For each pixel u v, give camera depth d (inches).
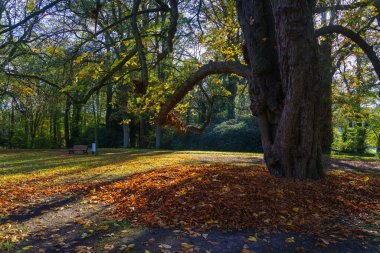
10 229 213.8
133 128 1462.8
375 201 269.6
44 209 269.1
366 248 174.4
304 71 275.4
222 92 432.5
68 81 253.6
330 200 259.9
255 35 313.0
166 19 318.0
